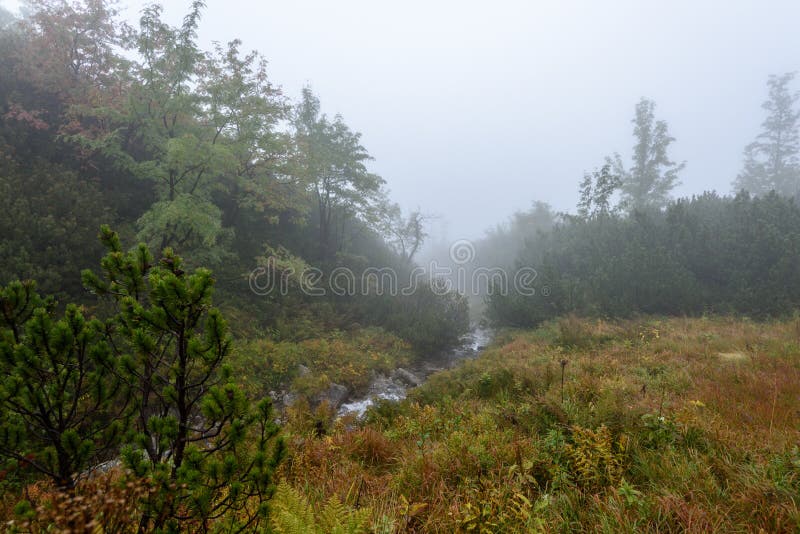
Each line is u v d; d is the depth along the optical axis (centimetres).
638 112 2903
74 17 1193
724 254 1367
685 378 641
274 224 1680
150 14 1029
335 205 1892
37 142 1120
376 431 553
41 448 239
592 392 579
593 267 1684
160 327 218
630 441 407
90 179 1148
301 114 1778
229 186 1499
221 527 223
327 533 271
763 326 1009
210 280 221
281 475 381
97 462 244
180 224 991
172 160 991
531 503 332
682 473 344
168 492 191
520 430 491
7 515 274
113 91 1162
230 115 1195
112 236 252
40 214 891
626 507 308
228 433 214
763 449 367
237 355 909
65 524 159
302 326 1236
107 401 245
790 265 1190
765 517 277
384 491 369
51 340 213
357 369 1060
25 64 1216
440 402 721
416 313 1528
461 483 374
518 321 1548
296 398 857
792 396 510
